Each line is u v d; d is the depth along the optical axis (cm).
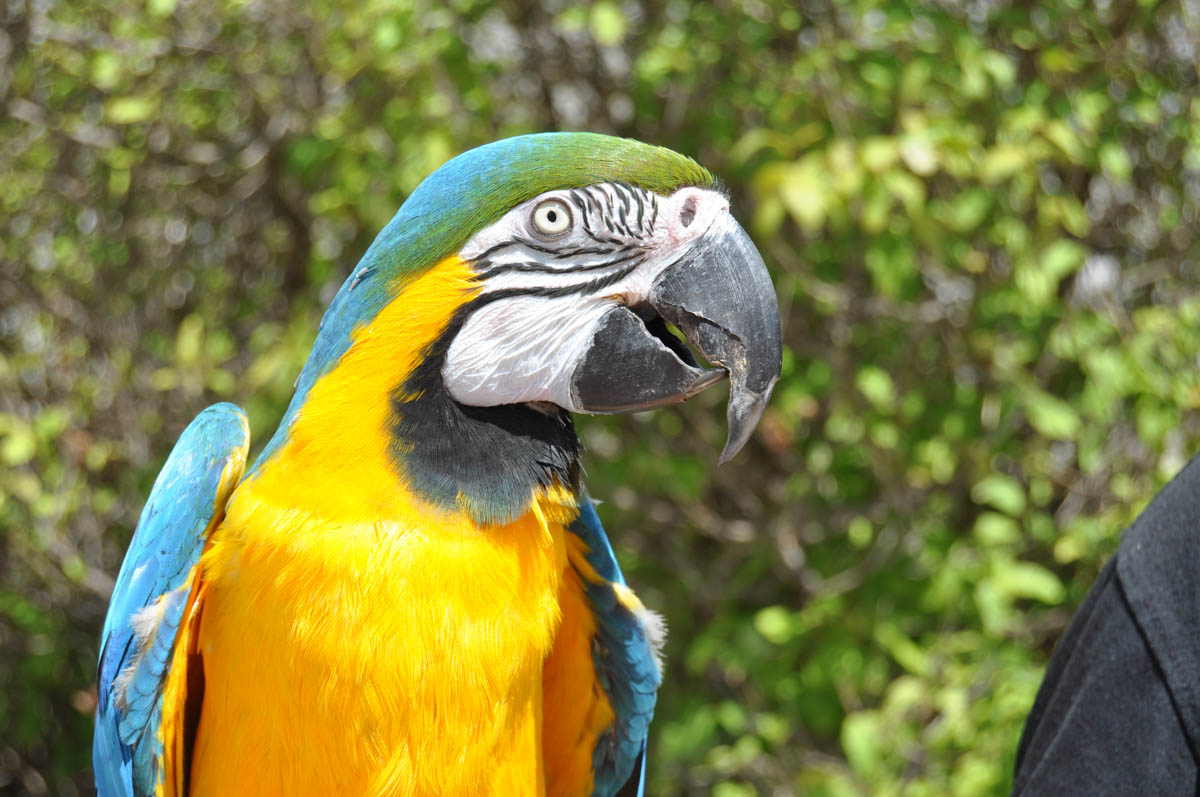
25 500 204
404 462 131
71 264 218
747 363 134
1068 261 171
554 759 142
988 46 180
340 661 130
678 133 184
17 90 212
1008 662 173
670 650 195
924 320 182
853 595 179
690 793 199
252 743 131
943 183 175
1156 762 126
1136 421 177
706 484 193
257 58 200
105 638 136
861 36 174
